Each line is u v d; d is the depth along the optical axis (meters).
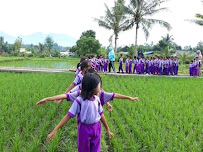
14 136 5.71
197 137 6.20
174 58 21.33
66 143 5.67
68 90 5.32
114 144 5.48
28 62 39.44
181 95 11.53
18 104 8.38
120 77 18.56
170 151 5.12
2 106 7.93
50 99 3.76
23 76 15.90
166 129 6.76
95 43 53.50
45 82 13.45
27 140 5.66
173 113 8.14
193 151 5.15
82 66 5.38
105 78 17.06
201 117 7.72
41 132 5.78
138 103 9.23
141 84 14.57
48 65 33.50
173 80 17.44
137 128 6.34
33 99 8.97
